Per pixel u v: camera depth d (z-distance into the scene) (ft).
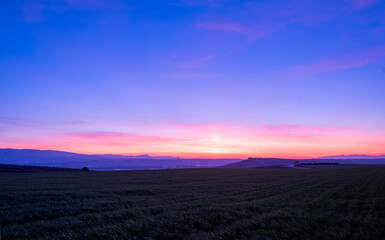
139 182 115.75
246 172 213.05
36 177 147.54
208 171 231.50
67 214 46.70
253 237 32.19
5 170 216.54
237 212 46.44
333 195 72.08
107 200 61.57
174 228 36.42
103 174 182.60
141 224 37.55
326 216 43.57
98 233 33.37
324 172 214.07
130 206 54.08
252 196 69.36
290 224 38.19
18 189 84.79
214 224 39.34
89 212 48.37
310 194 73.77
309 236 32.81
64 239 31.83
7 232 34.86
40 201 60.34
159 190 82.69
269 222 39.63
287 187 94.27
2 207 52.75
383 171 228.43
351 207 53.11
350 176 160.76
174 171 230.27
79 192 76.07
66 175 169.27
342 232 33.96
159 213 46.83
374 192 79.25
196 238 31.91
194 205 54.24
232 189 87.04
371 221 40.45
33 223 40.06
